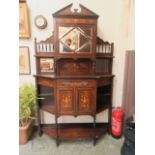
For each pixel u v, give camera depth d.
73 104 1.97
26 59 2.23
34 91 2.14
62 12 1.81
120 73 2.34
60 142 2.12
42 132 2.34
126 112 2.16
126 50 2.16
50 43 2.14
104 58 2.25
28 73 2.27
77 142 2.12
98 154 1.88
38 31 2.18
